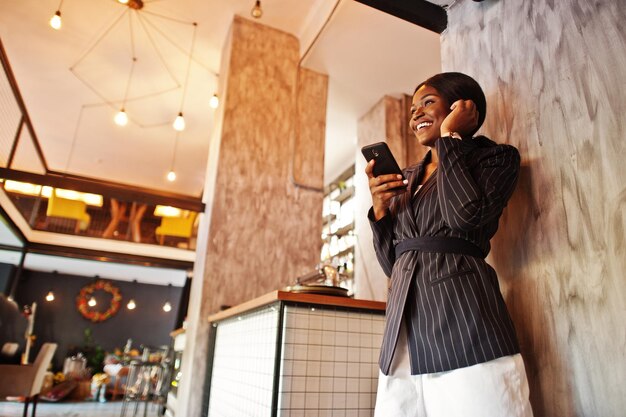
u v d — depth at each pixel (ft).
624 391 3.24
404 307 3.76
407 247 4.04
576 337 3.68
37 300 37.42
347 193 22.21
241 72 14.78
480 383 3.20
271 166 13.99
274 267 12.87
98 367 35.50
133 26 16.75
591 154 3.79
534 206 4.30
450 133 3.99
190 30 16.66
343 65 15.93
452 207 3.53
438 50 14.89
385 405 3.78
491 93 5.15
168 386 17.70
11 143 21.85
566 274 3.86
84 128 24.39
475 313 3.39
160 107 22.08
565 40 4.25
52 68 19.44
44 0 15.71
